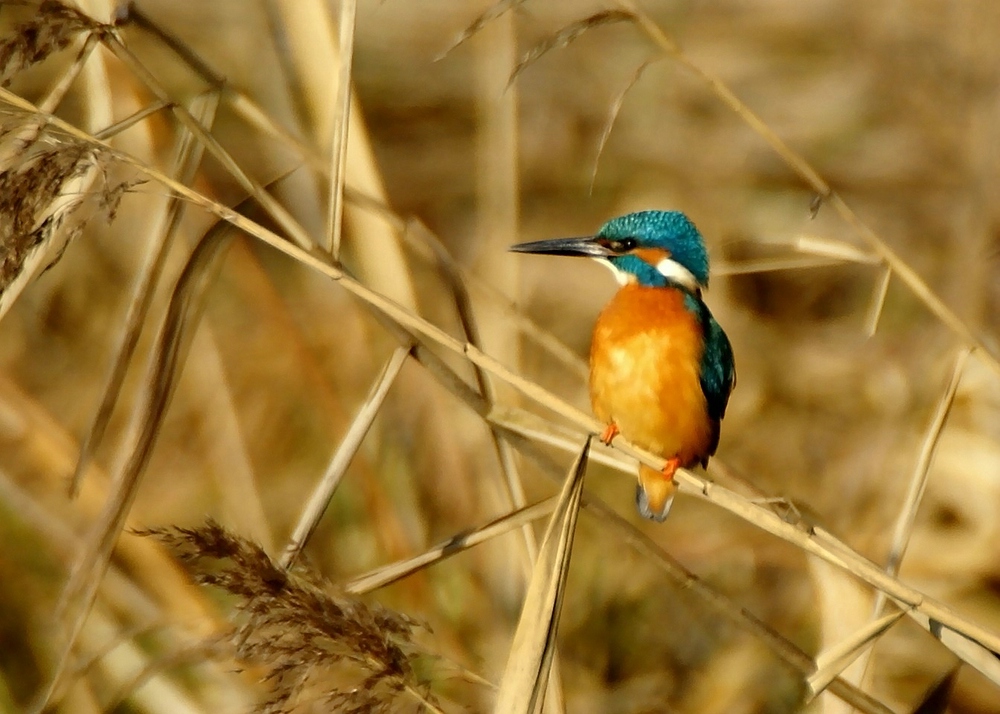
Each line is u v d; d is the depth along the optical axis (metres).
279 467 11.80
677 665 11.05
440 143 14.70
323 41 8.94
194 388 11.55
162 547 9.77
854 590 8.43
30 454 10.68
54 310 12.41
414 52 15.13
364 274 8.70
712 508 12.40
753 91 15.55
